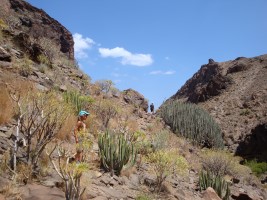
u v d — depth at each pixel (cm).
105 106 1549
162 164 928
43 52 1922
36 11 5109
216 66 9050
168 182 1001
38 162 668
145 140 1251
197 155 1767
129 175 922
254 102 5147
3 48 1510
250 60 7725
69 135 920
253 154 3098
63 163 684
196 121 2398
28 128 657
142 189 870
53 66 1917
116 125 1438
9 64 1361
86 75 2247
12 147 650
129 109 2052
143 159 1105
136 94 2711
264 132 3067
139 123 1842
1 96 852
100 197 659
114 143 916
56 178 642
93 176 787
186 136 2270
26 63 1452
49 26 5072
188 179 1227
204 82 9069
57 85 1483
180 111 2486
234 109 5172
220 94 6228
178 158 1020
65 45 5347
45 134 679
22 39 1755
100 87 2219
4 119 798
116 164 894
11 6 4766
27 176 588
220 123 4631
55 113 757
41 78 1456
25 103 800
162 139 1462
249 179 1748
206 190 1094
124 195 748
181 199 919
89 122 1177
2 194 505
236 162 1744
